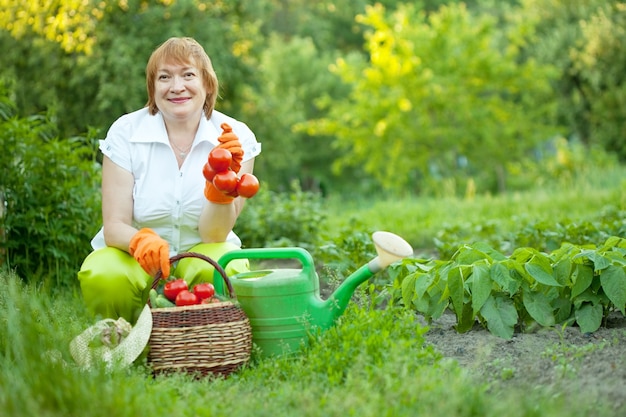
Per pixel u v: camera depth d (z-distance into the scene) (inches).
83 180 241.9
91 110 605.6
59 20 546.9
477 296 152.8
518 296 162.2
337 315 142.8
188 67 158.2
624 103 862.5
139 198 160.9
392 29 860.0
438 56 845.8
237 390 124.2
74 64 598.5
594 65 877.8
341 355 130.5
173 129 163.6
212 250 160.1
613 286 152.9
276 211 326.6
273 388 128.4
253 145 167.9
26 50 609.3
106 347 133.0
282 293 140.7
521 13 1004.6
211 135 163.0
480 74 837.8
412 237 336.2
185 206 161.2
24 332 126.9
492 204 491.8
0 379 117.6
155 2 614.9
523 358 140.1
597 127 906.7
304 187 1288.1
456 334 161.6
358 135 894.4
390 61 839.1
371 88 864.3
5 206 228.4
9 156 229.3
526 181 936.3
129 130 162.7
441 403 109.3
